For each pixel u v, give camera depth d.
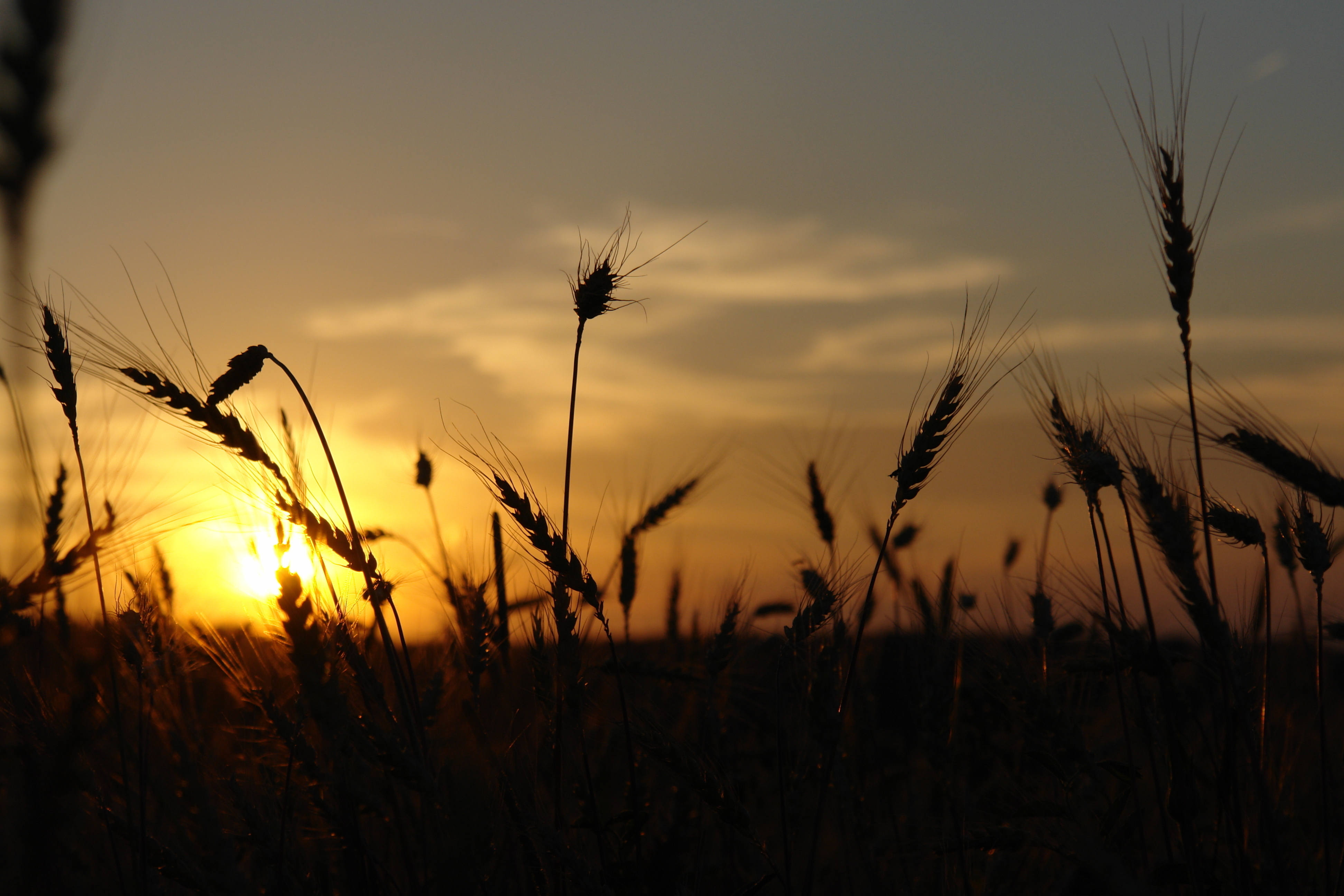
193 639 3.23
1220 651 2.62
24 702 2.31
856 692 4.27
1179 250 2.81
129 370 2.91
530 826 2.74
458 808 2.35
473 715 3.17
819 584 3.37
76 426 2.83
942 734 3.23
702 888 3.30
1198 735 3.50
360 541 2.97
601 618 2.85
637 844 2.79
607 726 3.30
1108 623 3.04
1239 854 2.71
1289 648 3.85
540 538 2.80
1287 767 3.42
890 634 4.32
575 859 2.71
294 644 2.38
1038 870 3.54
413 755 2.58
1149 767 3.59
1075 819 2.87
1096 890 2.83
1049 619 3.59
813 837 2.94
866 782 4.18
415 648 3.67
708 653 3.67
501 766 2.78
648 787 3.69
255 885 2.88
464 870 2.28
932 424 3.02
